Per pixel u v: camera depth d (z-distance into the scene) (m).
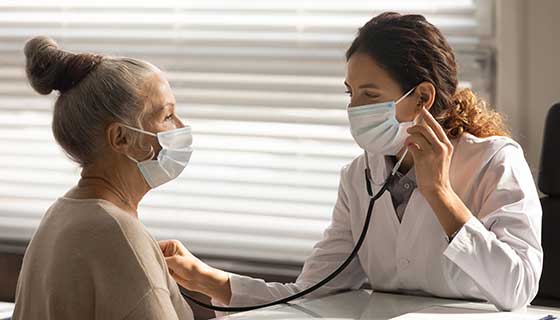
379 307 2.18
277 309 2.18
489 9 3.25
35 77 1.91
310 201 3.52
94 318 1.82
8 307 2.68
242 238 3.63
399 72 2.11
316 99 3.49
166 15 3.67
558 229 2.65
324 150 3.50
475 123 2.27
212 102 3.63
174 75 3.67
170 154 1.95
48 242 1.88
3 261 3.89
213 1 3.61
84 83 1.89
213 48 3.62
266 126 3.57
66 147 1.93
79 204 1.88
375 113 2.12
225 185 3.63
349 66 2.16
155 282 1.81
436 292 2.26
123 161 1.93
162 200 3.72
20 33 3.87
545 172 2.66
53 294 1.82
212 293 2.37
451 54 2.19
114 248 1.80
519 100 3.21
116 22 3.73
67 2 3.80
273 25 3.53
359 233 2.37
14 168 3.92
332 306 2.20
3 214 3.95
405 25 2.14
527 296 2.07
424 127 2.06
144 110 1.91
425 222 2.20
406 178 2.27
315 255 2.46
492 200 2.14
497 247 2.03
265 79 3.55
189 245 3.69
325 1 3.45
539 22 3.16
